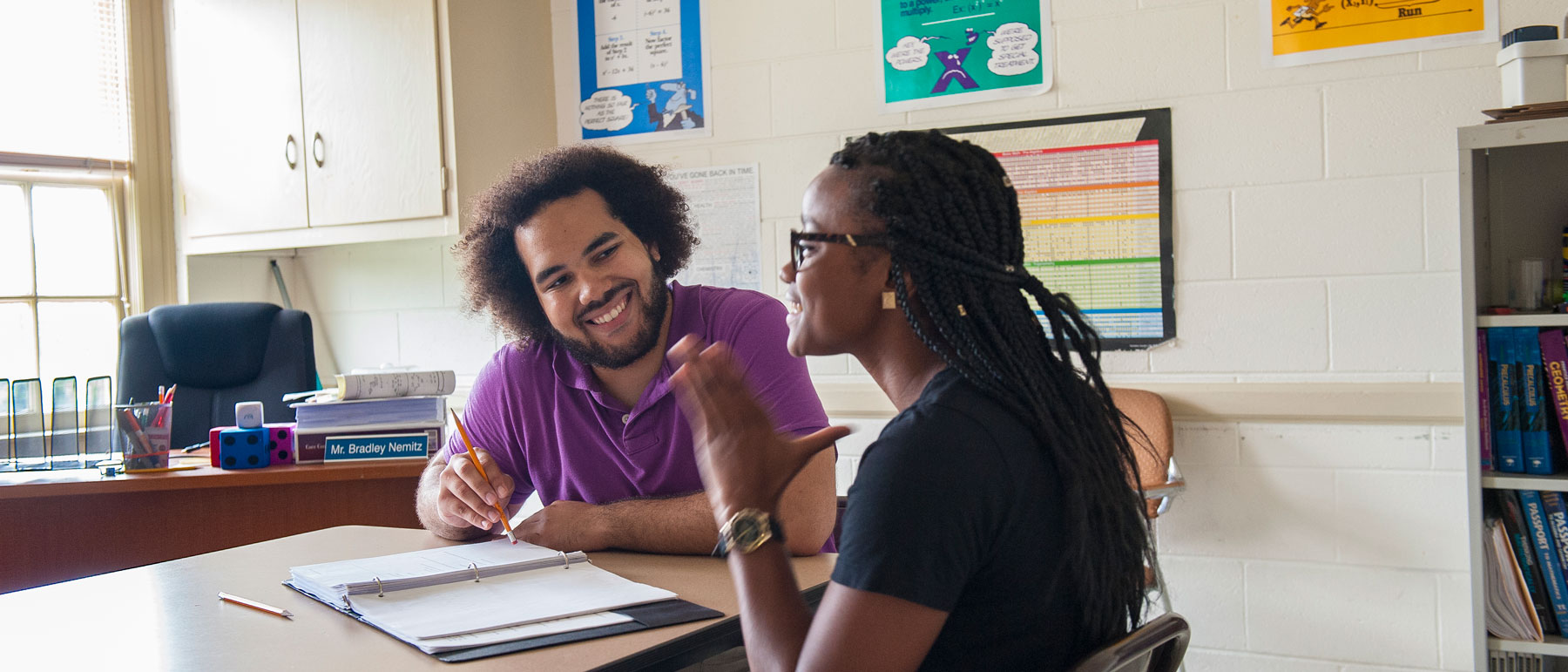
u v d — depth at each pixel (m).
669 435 1.40
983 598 0.72
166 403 2.12
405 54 2.70
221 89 2.98
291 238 2.91
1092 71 2.36
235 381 2.69
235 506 2.10
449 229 2.67
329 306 3.29
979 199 0.78
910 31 2.50
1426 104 2.12
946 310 0.75
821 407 1.40
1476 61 2.08
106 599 1.07
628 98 2.79
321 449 2.09
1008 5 2.41
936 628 0.68
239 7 2.95
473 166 2.69
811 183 0.82
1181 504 2.32
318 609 1.01
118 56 3.09
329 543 1.34
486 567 1.08
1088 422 0.81
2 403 2.23
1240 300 2.26
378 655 0.87
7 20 2.89
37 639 0.93
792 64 2.62
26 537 2.03
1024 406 0.74
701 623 0.94
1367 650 2.19
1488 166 1.97
